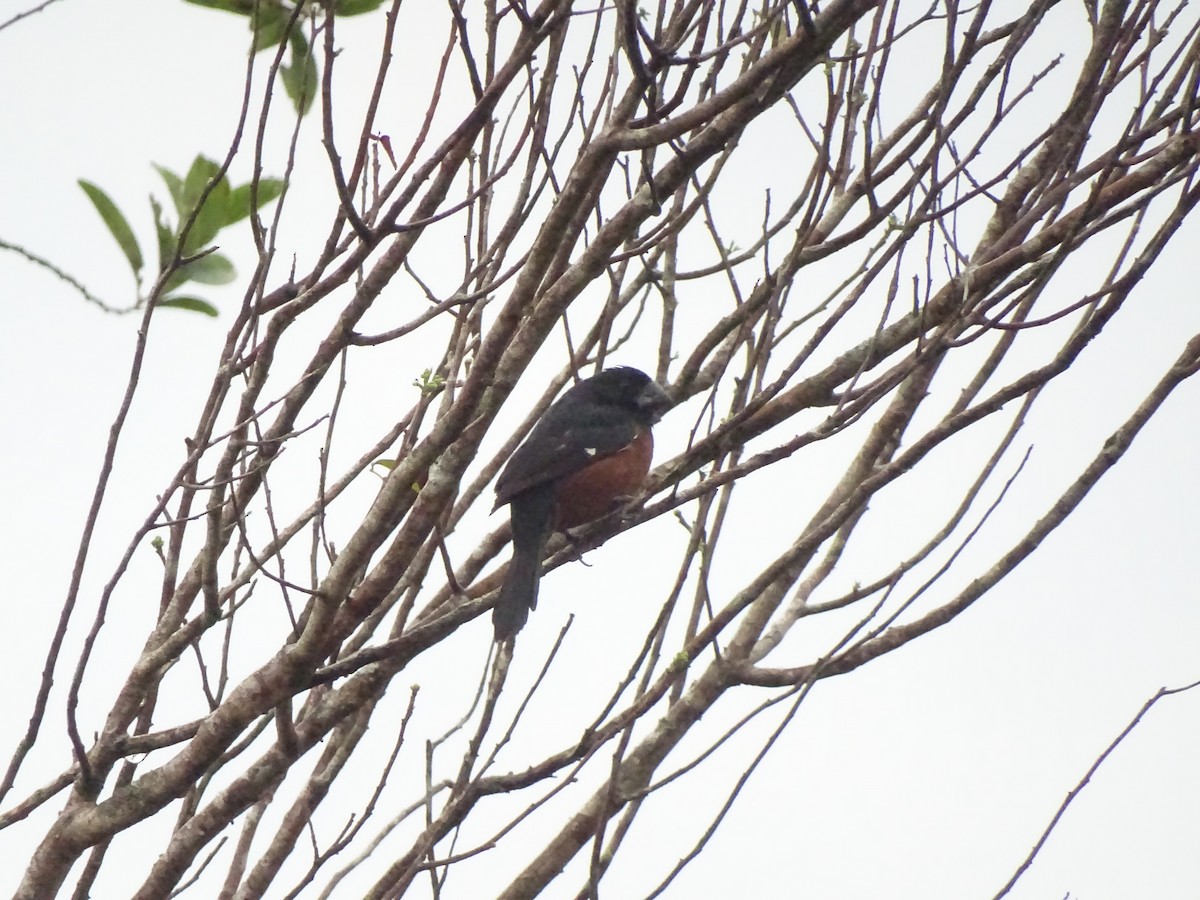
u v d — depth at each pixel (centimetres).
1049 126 848
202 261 730
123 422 677
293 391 759
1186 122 825
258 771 764
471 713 838
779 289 805
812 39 645
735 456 881
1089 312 836
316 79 760
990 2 759
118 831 749
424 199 737
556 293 718
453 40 757
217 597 739
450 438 723
